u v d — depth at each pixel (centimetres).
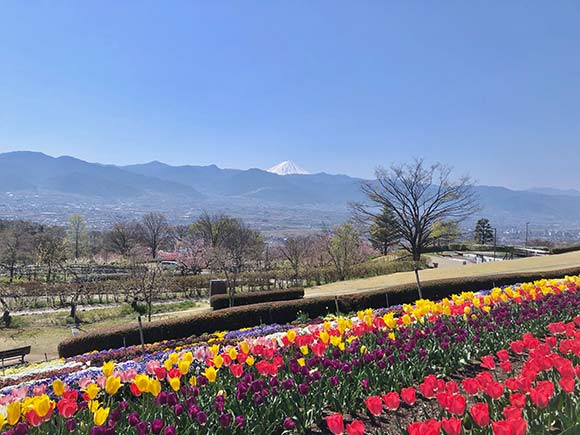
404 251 5622
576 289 1163
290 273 3903
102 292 3491
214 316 1728
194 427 426
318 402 488
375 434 448
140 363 879
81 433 427
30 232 7362
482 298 1008
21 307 3238
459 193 4691
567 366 431
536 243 8500
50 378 843
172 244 7838
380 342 698
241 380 539
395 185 4706
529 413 407
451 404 380
